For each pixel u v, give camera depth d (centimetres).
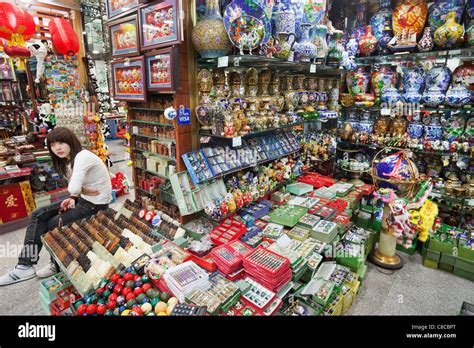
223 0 220
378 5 348
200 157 226
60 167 255
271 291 172
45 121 459
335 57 310
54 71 434
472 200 293
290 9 241
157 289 167
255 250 197
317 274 227
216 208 220
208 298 155
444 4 283
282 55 241
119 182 471
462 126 301
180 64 210
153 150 270
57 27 361
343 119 391
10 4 324
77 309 148
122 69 257
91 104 466
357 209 345
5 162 376
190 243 215
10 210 359
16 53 340
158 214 246
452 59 327
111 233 204
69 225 219
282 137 313
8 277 248
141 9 221
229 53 216
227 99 236
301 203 285
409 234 258
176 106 214
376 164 278
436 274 276
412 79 312
